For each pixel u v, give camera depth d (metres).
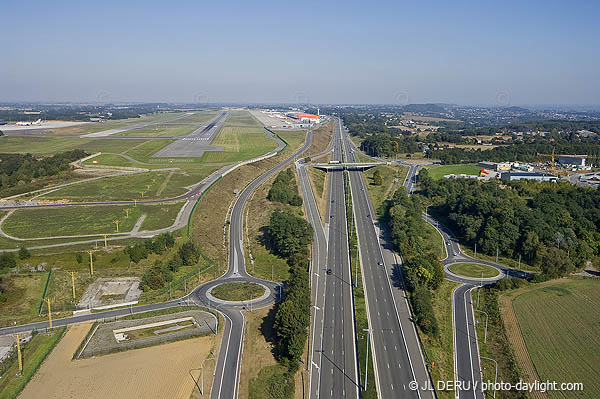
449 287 188.12
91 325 154.50
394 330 150.75
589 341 147.88
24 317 159.00
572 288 187.38
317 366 132.00
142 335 148.75
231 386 123.50
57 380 125.00
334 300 170.75
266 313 163.75
